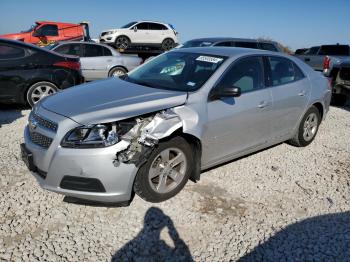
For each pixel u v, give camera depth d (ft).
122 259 8.99
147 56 53.88
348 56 49.78
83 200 10.28
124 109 10.59
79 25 52.70
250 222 10.85
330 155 16.85
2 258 8.71
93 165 9.73
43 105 11.56
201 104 11.84
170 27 53.52
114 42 50.31
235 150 13.58
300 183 13.66
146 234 9.98
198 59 13.94
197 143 11.85
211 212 11.22
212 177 13.58
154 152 10.73
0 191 11.64
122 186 10.14
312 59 51.42
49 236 9.65
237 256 9.36
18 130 18.21
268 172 14.44
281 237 10.21
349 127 22.20
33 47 22.98
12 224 10.02
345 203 12.34
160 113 10.98
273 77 14.89
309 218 11.26
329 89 18.30
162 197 11.44
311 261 9.31
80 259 8.88
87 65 35.29
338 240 10.19
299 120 16.53
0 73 21.70
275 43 37.52
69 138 9.90
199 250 9.50
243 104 13.15
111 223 10.37
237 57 13.69
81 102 11.13
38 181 10.54
